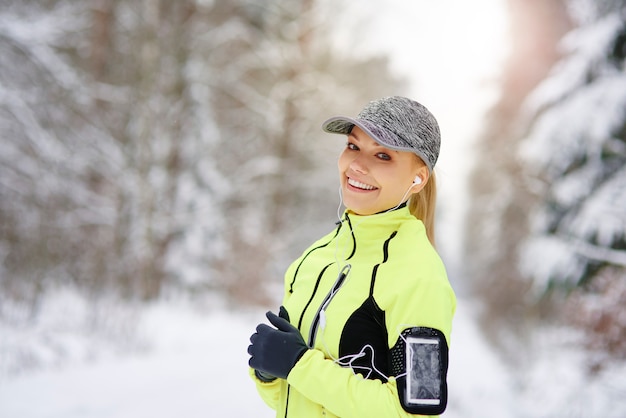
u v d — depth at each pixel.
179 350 8.91
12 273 9.25
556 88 8.77
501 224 19.09
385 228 1.78
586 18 8.89
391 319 1.61
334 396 1.57
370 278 1.68
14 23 11.10
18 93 11.06
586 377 7.75
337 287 1.74
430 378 1.54
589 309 8.08
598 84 8.41
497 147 21.12
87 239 12.51
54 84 11.86
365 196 1.80
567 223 8.66
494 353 14.66
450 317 1.68
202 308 13.93
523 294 16.59
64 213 11.84
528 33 18.92
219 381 7.19
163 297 14.77
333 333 1.66
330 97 19.47
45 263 10.02
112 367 7.22
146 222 13.97
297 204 20.56
